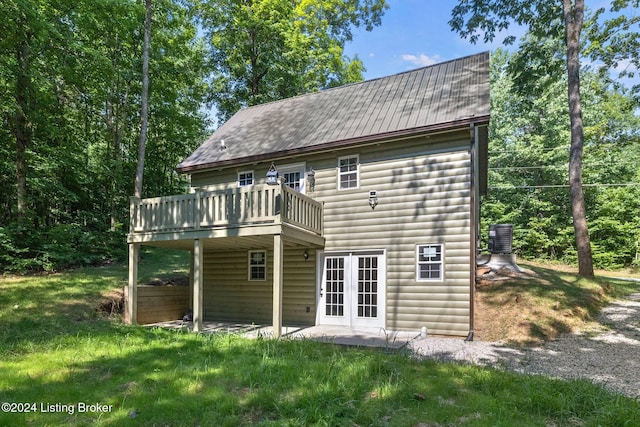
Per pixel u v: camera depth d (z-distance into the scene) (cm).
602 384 529
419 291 916
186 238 909
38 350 605
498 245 1297
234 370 517
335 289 1032
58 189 1448
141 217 978
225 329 965
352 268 1012
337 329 957
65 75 1387
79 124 1889
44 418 383
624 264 2133
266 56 2411
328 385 455
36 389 450
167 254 1703
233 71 2430
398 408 407
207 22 2302
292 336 820
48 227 1437
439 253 905
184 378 491
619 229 2105
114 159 1705
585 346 736
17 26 1192
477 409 405
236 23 2230
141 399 428
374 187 995
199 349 631
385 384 462
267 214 832
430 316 897
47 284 1003
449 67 1209
